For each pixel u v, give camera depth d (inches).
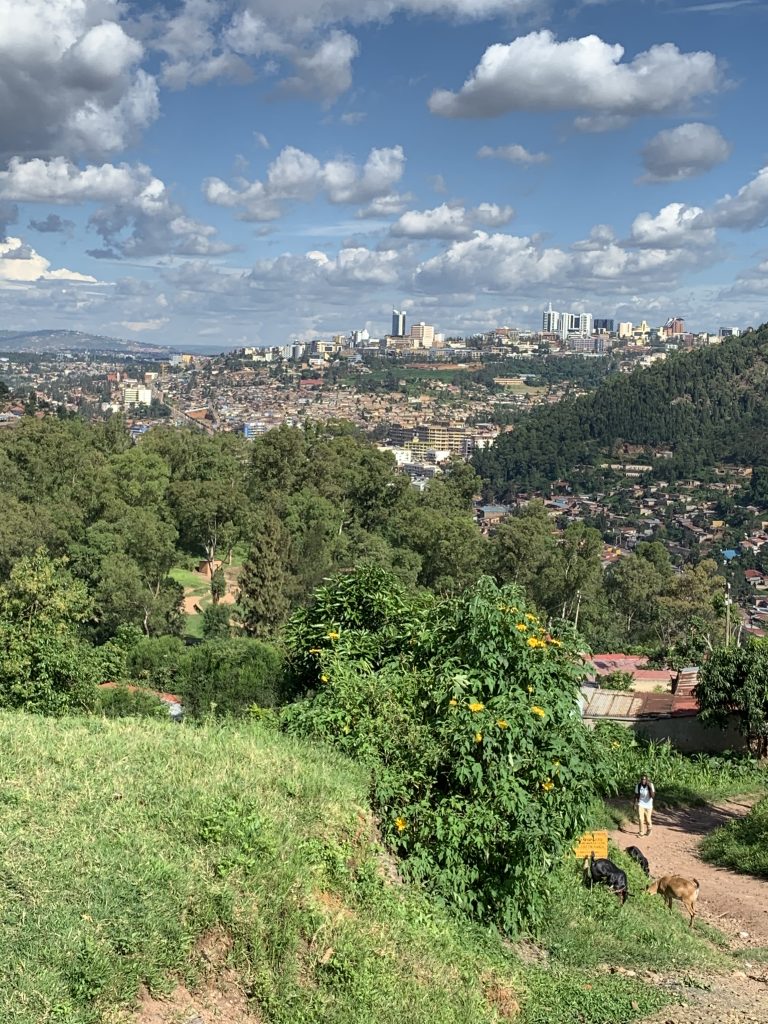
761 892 426.0
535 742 271.6
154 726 302.7
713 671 869.8
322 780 253.8
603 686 1137.4
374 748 285.3
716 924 376.8
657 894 377.1
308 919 198.2
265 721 335.9
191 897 181.8
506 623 280.1
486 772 261.7
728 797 705.0
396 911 227.1
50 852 184.7
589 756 280.8
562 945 273.4
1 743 253.1
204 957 176.7
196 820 210.5
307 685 370.6
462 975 215.9
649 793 547.5
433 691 285.3
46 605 560.7
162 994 163.9
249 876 196.9
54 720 311.9
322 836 230.1
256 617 1654.8
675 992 253.9
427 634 313.9
